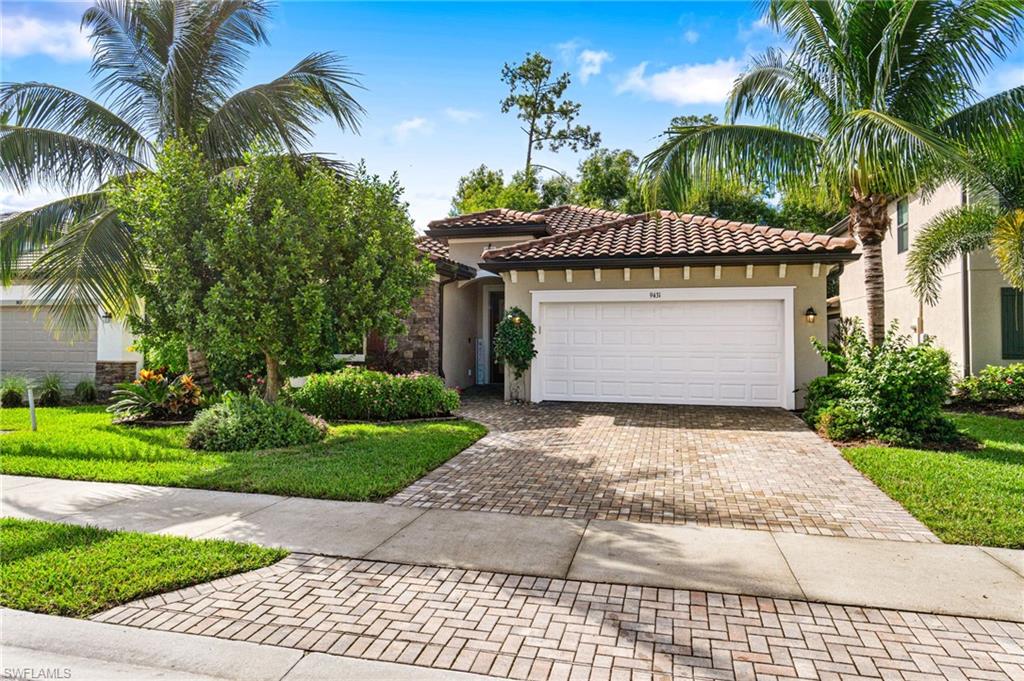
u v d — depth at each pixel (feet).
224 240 27.43
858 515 19.35
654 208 38.17
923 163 29.12
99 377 50.93
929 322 52.49
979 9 30.71
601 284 45.06
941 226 40.96
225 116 36.19
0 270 37.60
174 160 28.58
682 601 13.41
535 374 46.29
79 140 36.22
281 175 29.37
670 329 44.34
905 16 31.48
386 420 37.78
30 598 13.53
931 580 14.32
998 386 40.93
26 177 35.19
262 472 24.17
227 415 30.35
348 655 11.34
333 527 18.33
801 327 41.57
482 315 62.75
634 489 22.54
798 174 37.11
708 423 36.55
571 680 10.51
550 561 15.67
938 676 10.57
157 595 13.91
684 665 10.94
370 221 32.07
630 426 35.78
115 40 37.73
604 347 45.68
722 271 42.80
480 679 10.56
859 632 12.05
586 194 112.27
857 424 31.09
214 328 27.63
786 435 32.76
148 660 11.25
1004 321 45.44
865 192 35.47
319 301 28.12
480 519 19.12
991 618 12.53
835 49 35.63
